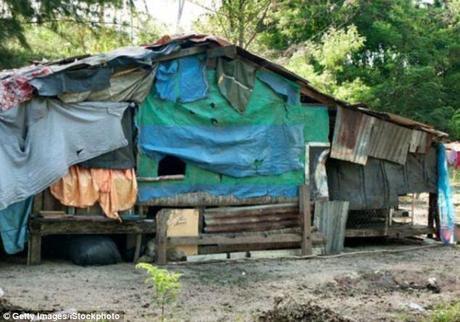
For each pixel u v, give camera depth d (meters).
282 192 13.24
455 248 14.76
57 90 10.78
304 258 12.89
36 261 11.30
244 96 12.70
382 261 12.90
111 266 11.39
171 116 12.21
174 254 12.19
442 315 8.09
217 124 12.56
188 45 12.26
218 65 12.48
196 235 12.38
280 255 13.11
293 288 10.11
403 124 14.58
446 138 15.30
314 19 30.62
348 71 28.98
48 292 9.22
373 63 31.31
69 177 11.26
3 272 10.59
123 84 11.62
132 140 11.85
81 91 11.09
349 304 8.99
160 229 11.91
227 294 9.59
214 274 11.13
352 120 13.93
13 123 10.56
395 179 14.82
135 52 11.68
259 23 31.20
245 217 12.91
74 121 11.16
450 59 33.25
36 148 10.74
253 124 12.89
